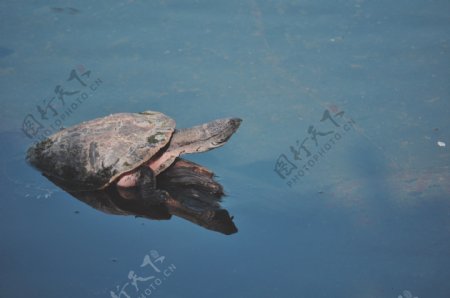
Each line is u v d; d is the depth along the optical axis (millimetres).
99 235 7910
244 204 8586
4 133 9953
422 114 10398
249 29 12617
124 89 11094
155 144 8914
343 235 7965
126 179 8852
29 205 8430
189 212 8438
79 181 8852
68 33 12484
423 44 11969
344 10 13070
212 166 9461
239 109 10641
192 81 11297
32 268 7273
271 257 7559
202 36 12422
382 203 8578
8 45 12078
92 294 6902
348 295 6980
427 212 8375
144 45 12164
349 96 10867
